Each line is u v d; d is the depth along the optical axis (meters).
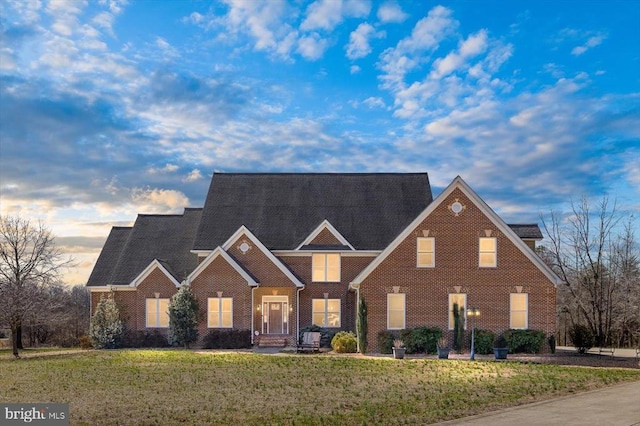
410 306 33.12
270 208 42.59
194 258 42.16
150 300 39.81
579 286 51.81
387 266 33.38
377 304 33.22
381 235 40.47
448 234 33.44
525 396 18.52
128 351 35.47
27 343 53.34
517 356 30.92
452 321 32.94
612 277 50.97
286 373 24.52
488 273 33.09
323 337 36.88
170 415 16.06
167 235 44.09
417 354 31.95
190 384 21.64
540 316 32.66
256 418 15.57
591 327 48.69
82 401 18.31
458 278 33.16
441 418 15.34
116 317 39.19
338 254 39.69
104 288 41.88
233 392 19.80
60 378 23.77
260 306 38.75
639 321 43.84
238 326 36.88
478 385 20.75
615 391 19.52
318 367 26.47
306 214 42.12
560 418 14.93
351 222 41.41
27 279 42.75
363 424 14.66
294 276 38.16
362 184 44.00
